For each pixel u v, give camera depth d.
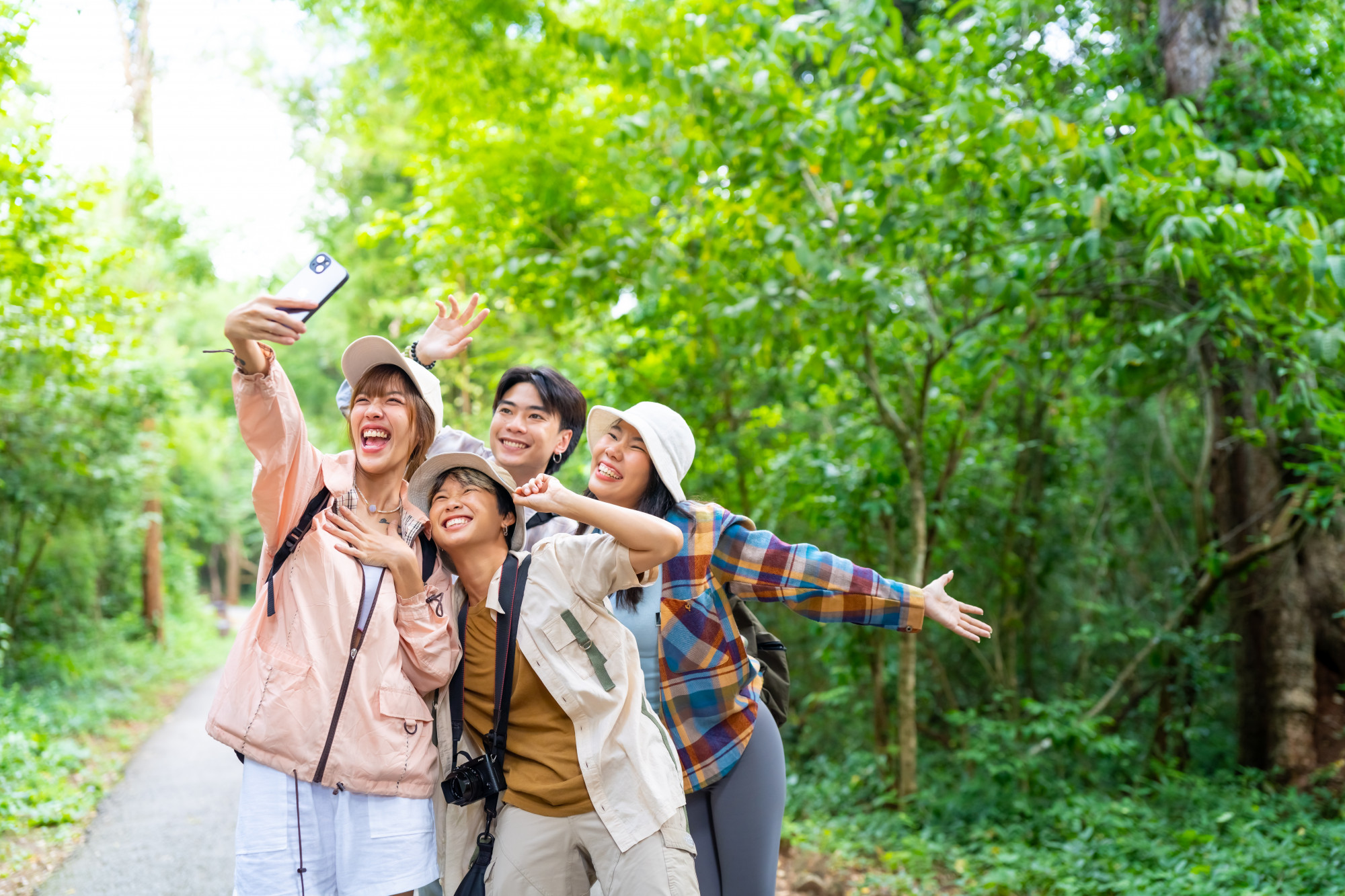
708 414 7.87
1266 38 6.68
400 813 2.44
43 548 12.96
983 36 6.25
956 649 8.98
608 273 6.71
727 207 6.48
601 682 2.44
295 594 2.47
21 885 5.03
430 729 2.53
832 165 5.89
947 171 5.46
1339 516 6.77
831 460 7.19
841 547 8.76
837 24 5.75
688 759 2.78
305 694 2.40
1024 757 7.06
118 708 11.23
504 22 7.52
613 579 2.42
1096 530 8.75
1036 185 5.61
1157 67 7.35
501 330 9.16
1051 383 7.91
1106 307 6.67
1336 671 6.80
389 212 8.19
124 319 9.93
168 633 19.45
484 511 2.53
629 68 6.12
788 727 9.34
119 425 12.52
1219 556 7.00
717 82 5.81
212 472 23.34
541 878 2.45
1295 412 5.46
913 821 6.54
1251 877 4.87
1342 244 5.08
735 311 5.94
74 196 7.06
